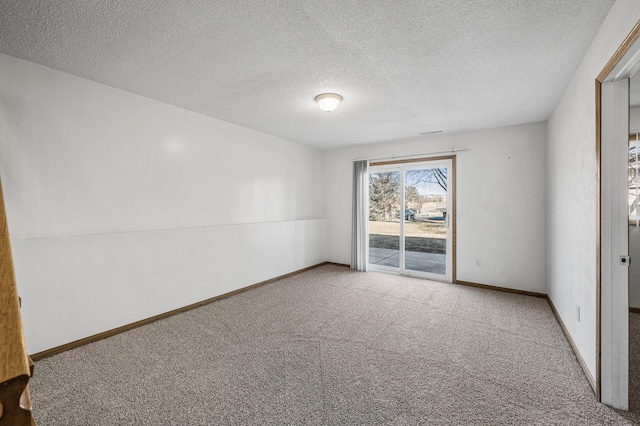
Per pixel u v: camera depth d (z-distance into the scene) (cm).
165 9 172
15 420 44
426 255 496
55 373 216
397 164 518
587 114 216
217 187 393
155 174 325
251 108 348
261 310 343
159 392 194
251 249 429
